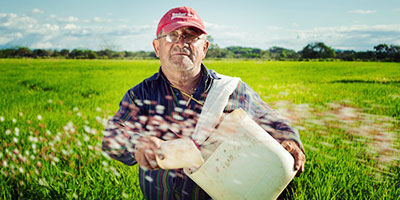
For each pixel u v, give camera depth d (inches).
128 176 99.0
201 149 61.2
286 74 754.8
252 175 55.9
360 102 263.0
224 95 69.0
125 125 73.8
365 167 109.2
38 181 96.8
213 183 57.9
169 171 71.1
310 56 2488.9
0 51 2206.0
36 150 126.6
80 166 111.0
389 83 498.3
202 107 71.1
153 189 73.5
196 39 69.2
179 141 57.2
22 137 147.3
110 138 69.4
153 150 57.3
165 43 69.2
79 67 1057.5
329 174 98.1
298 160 62.3
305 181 95.8
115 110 234.7
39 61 1550.2
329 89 402.6
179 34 68.6
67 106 261.0
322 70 925.8
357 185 94.0
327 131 157.3
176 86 73.0
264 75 717.9
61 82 518.6
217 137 60.7
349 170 105.1
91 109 244.4
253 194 56.2
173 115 72.2
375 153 120.5
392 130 155.5
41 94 350.9
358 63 1497.3
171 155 55.9
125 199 88.3
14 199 92.0
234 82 72.9
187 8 71.2
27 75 697.6
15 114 214.4
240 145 57.2
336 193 87.1
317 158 114.1
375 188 91.8
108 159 113.7
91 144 133.3
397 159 113.7
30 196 90.1
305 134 152.5
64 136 144.9
